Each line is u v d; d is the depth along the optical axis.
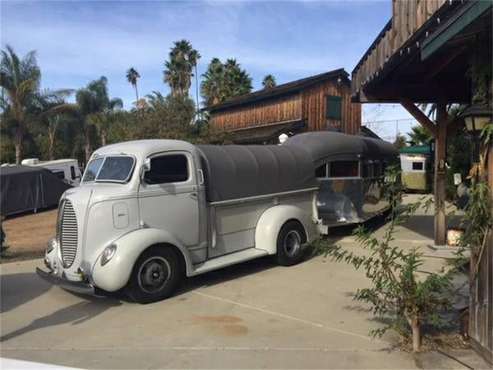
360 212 12.24
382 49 8.19
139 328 5.74
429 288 4.61
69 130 38.44
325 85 23.80
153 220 7.11
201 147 8.09
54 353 5.05
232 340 5.24
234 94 42.81
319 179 11.13
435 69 8.57
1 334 5.68
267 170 8.80
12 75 31.50
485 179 4.54
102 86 40.03
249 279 7.90
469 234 4.51
